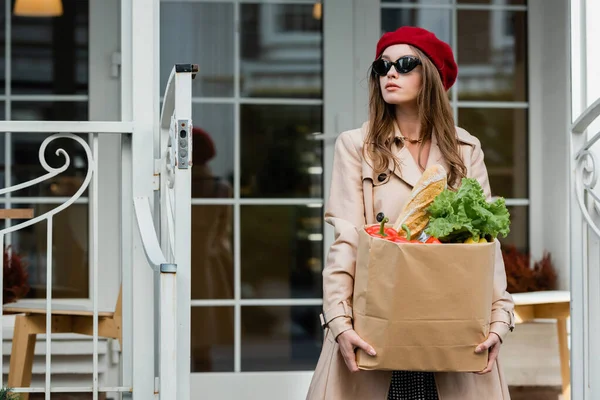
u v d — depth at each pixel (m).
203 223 5.79
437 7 5.94
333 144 5.83
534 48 5.98
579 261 3.91
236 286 5.78
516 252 5.94
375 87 3.32
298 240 5.83
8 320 5.41
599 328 3.93
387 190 3.20
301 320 5.81
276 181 5.83
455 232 2.94
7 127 3.57
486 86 6.00
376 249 2.89
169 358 3.09
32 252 5.72
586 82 4.00
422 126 3.29
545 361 5.59
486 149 6.00
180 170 3.16
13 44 5.75
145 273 3.67
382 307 2.88
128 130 3.67
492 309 3.12
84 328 4.43
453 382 3.11
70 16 5.77
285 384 5.70
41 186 5.72
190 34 5.81
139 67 3.69
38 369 5.45
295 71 5.86
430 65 3.27
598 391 3.89
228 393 5.67
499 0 5.97
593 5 3.99
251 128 5.83
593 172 3.80
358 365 2.96
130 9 3.75
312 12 5.87
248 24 5.83
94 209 3.64
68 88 5.78
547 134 5.95
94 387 3.62
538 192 6.00
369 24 5.87
